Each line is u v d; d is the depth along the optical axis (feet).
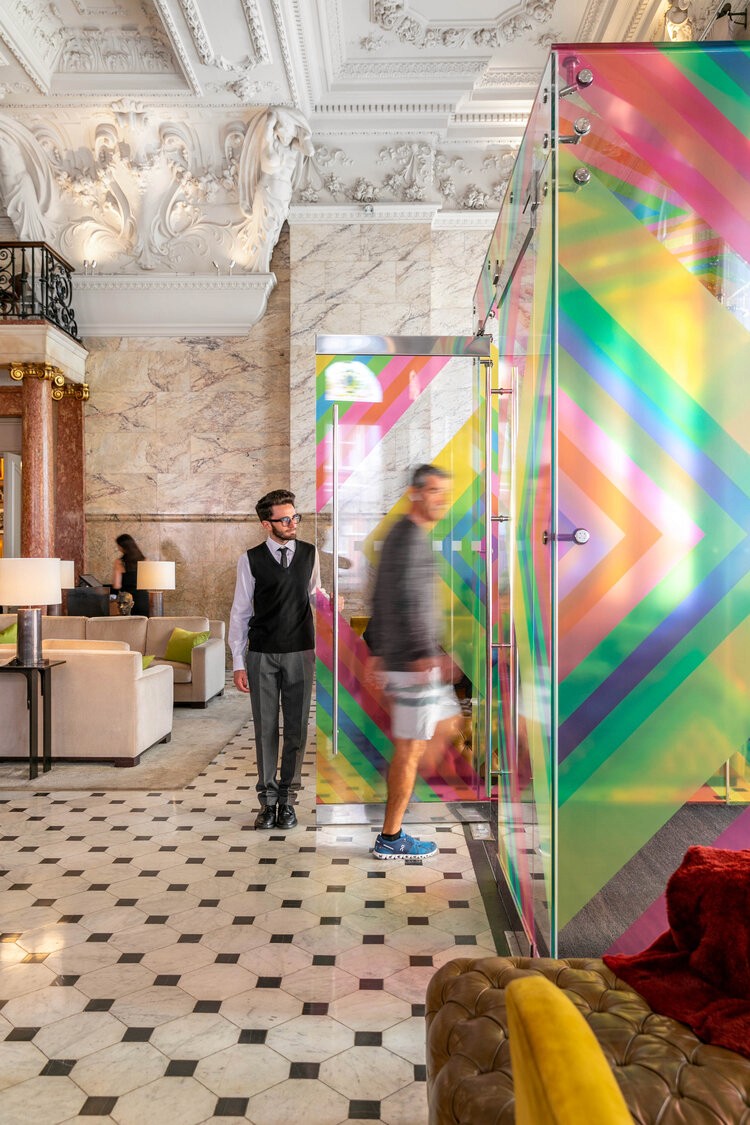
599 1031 5.24
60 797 16.33
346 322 34.88
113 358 36.88
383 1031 8.09
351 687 14.46
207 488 36.91
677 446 8.00
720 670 8.06
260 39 27.78
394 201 34.65
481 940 10.09
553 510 7.91
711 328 7.95
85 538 36.96
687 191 7.91
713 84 7.84
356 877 12.12
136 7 28.76
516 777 10.09
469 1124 4.68
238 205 35.06
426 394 14.17
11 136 34.30
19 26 28.09
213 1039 7.95
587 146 7.82
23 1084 7.22
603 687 8.05
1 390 34.91
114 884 11.88
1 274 35.45
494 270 12.27
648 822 8.07
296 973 9.27
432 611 12.61
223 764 19.03
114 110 32.68
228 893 11.54
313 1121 6.74
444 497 12.44
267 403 36.83
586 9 27.32
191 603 36.91
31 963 9.51
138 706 18.83
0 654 19.11
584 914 9.60
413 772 12.67
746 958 5.44
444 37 29.25
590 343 7.95
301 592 13.92
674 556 8.03
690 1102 4.61
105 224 35.76
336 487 14.11
